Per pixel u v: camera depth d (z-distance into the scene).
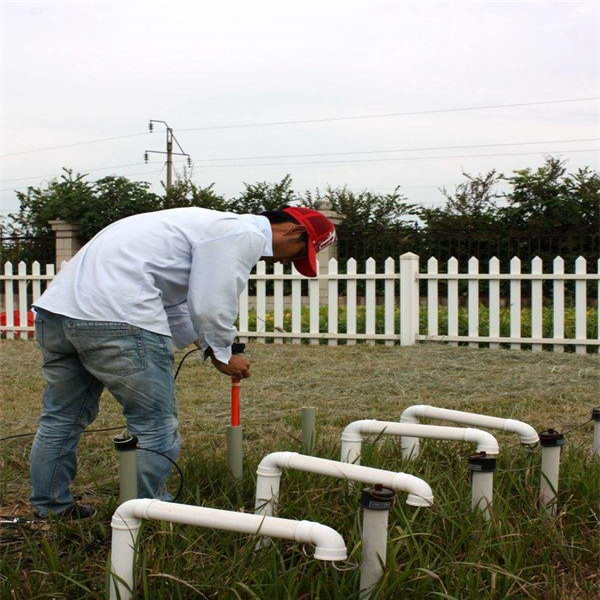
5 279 12.80
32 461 3.68
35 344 11.62
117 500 3.74
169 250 3.51
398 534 3.08
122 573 2.65
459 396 7.16
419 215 17.67
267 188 21.31
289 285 16.89
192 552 2.94
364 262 15.06
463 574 2.86
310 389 7.54
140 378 3.43
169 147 38.22
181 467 4.20
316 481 3.77
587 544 3.39
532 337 10.12
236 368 3.81
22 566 3.15
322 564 2.87
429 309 10.60
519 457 4.37
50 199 19.19
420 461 4.32
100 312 3.38
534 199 15.52
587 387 7.41
